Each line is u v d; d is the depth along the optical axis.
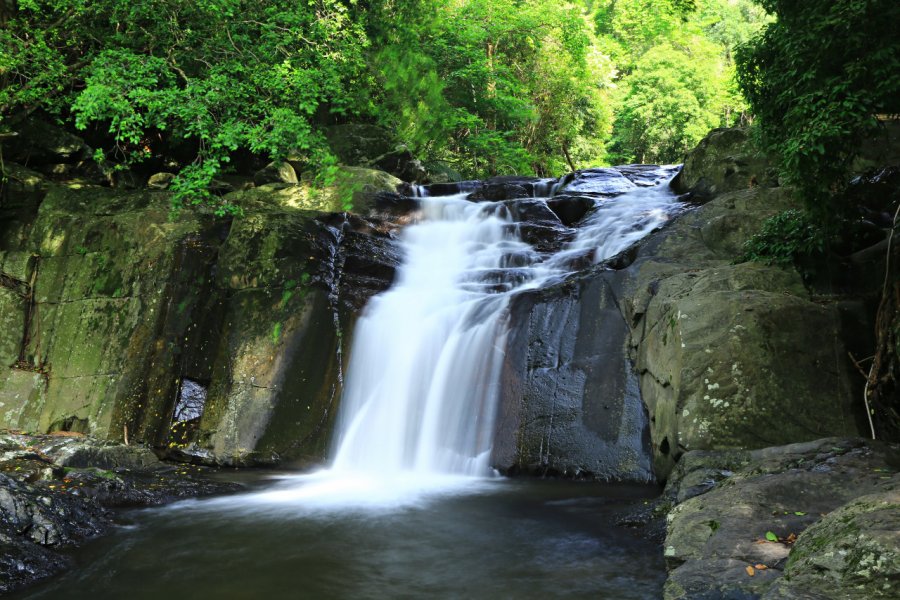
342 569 5.27
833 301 7.48
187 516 6.77
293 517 6.70
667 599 3.94
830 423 6.66
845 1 6.23
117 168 12.38
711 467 6.14
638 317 8.52
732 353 6.84
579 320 9.09
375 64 18.91
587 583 4.88
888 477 5.00
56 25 12.48
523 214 13.27
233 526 6.41
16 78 13.23
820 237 7.55
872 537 3.52
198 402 10.08
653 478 7.76
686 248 9.51
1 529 5.54
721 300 7.18
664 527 5.75
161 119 10.87
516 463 8.50
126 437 9.71
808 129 6.53
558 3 26.30
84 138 15.41
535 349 9.05
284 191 13.84
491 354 9.21
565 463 8.26
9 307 10.95
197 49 12.36
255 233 10.64
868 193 8.53
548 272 11.15
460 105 23.50
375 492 7.74
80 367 10.38
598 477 8.02
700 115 35.66
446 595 4.73
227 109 10.98
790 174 6.86
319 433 9.56
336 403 9.77
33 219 12.37
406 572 5.20
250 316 10.30
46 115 14.95
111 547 5.84
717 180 12.25
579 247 11.95
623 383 8.45
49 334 10.88
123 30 13.02
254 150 10.74
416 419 9.38
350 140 16.84
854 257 7.90
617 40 40.84
